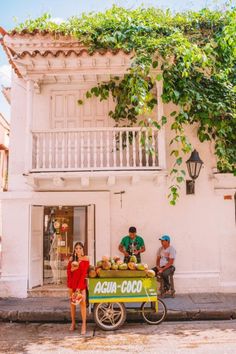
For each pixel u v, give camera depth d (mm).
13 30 9773
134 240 9195
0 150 18422
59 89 10281
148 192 9891
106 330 6852
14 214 9664
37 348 5867
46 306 8234
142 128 9031
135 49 8750
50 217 10227
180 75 9281
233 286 9578
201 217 9867
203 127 9680
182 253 9734
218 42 9820
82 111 10234
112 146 9773
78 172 8891
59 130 8992
